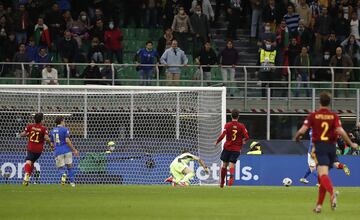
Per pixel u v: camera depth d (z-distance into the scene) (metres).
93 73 97.50
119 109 88.94
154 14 110.94
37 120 73.19
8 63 96.94
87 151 86.19
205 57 101.25
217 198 58.22
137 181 86.31
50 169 84.69
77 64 97.38
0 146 86.44
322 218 42.94
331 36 105.38
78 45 104.81
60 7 110.50
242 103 99.88
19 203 51.81
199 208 49.22
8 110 87.62
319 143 44.94
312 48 106.81
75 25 106.56
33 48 100.56
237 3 111.06
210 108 88.19
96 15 104.69
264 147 92.56
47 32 104.31
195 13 106.12
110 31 103.94
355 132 90.75
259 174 88.44
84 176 85.31
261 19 109.31
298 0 109.62
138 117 88.81
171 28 106.31
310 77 101.94
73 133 87.69
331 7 110.00
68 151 75.44
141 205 51.06
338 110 100.19
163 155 87.31
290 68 100.88
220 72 101.06
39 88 84.81
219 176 86.88
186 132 88.44
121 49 104.81
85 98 87.25
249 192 65.75
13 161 86.00
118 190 67.06
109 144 86.31
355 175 89.19
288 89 99.50
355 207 50.28
